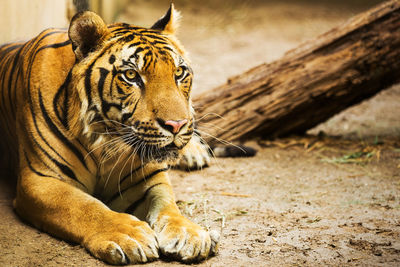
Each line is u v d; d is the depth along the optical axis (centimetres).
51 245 615
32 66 695
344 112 1457
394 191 846
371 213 740
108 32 641
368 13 1100
